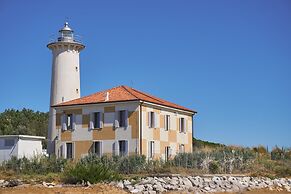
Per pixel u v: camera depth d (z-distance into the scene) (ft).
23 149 147.33
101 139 146.92
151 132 146.00
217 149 149.18
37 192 77.30
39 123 290.15
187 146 163.84
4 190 79.66
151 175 104.58
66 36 183.73
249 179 108.27
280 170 128.36
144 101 143.13
